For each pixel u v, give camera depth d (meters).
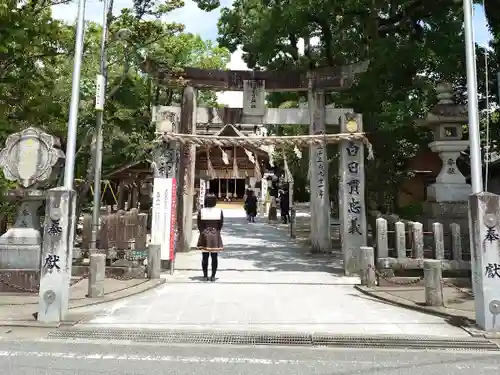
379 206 15.39
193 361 4.80
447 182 11.23
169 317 6.53
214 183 42.81
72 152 6.83
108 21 11.80
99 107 10.80
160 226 10.38
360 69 12.52
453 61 12.53
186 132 13.24
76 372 4.42
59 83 14.12
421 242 9.21
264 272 10.59
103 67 11.48
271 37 13.52
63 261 6.27
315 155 13.98
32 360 4.77
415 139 13.80
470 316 6.34
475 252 6.00
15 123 11.05
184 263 11.85
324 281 9.50
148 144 15.51
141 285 8.61
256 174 16.31
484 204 5.93
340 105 17.50
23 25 9.41
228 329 5.95
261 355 5.02
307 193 48.88
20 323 6.01
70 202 6.43
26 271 8.15
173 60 14.38
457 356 5.02
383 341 5.50
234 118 13.38
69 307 6.96
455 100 13.29
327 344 5.43
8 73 11.23
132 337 5.64
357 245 10.31
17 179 8.55
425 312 6.85
